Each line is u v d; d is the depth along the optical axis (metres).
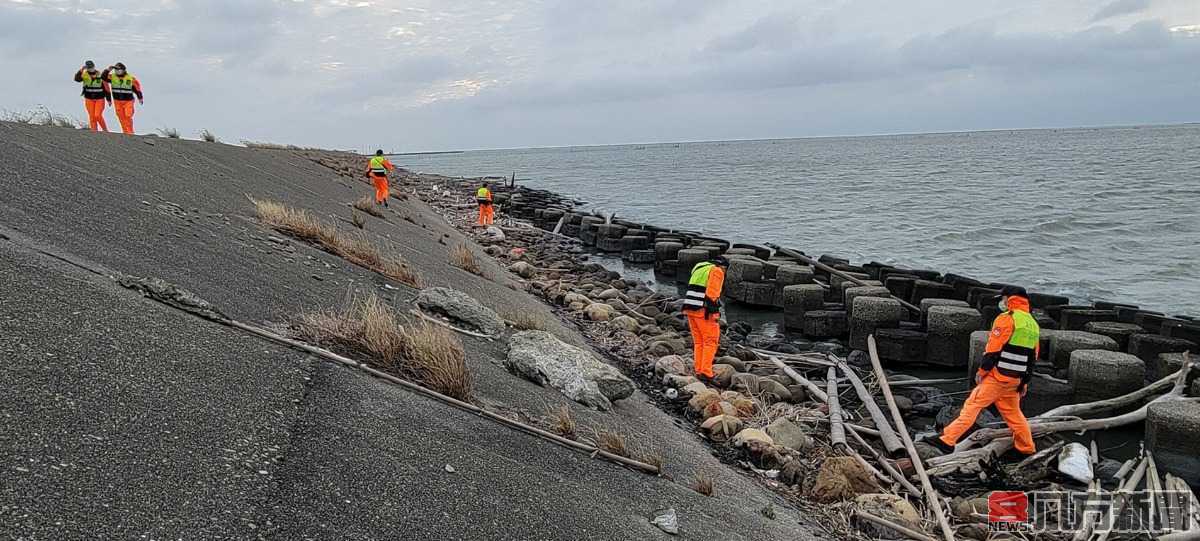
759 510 5.46
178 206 8.66
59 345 3.39
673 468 5.70
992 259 24.84
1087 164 82.88
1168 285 20.33
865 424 8.34
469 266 13.41
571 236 30.16
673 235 24.47
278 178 17.72
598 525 3.96
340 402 4.11
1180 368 9.77
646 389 8.88
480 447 4.38
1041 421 8.41
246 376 3.95
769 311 16.86
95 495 2.49
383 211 18.48
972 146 185.62
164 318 4.30
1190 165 74.94
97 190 7.83
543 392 6.32
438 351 5.30
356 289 7.74
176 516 2.57
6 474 2.40
